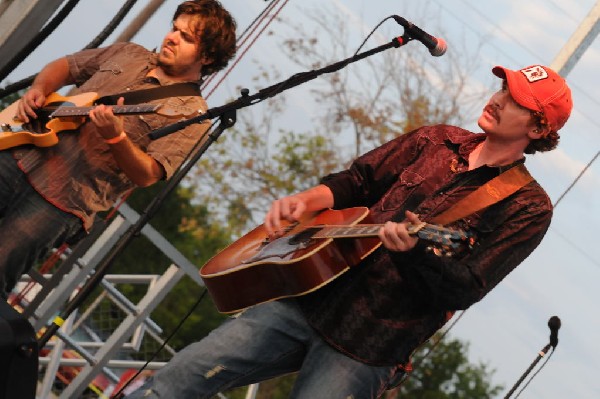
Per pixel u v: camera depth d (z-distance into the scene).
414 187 5.45
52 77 6.54
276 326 5.39
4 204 6.32
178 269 9.65
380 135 26.78
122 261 27.44
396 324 5.26
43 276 8.58
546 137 5.32
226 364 5.38
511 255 5.17
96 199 6.37
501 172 5.30
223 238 29.67
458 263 5.03
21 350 5.38
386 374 5.35
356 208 5.56
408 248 4.90
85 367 9.60
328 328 5.28
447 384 27.58
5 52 7.92
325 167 27.22
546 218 5.26
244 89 6.11
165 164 6.25
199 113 6.19
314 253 5.22
